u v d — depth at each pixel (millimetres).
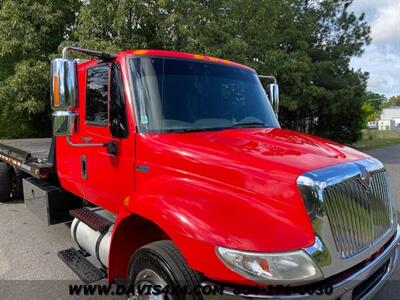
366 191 2930
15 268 4777
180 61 3811
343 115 22438
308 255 2426
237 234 2449
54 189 5129
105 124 3830
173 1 11266
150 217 2854
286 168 2709
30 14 13414
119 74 3598
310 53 19578
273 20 15789
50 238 5859
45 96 13820
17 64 13484
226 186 2840
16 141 9250
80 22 12727
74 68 3182
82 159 4340
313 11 19734
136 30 11641
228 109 3906
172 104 3584
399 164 15672
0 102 14219
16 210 7352
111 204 3881
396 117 98438
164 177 3166
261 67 14977
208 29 12008
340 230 2648
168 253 2727
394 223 3441
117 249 3361
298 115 22000
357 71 21094
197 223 2576
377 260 2939
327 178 2635
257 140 3322
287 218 2562
